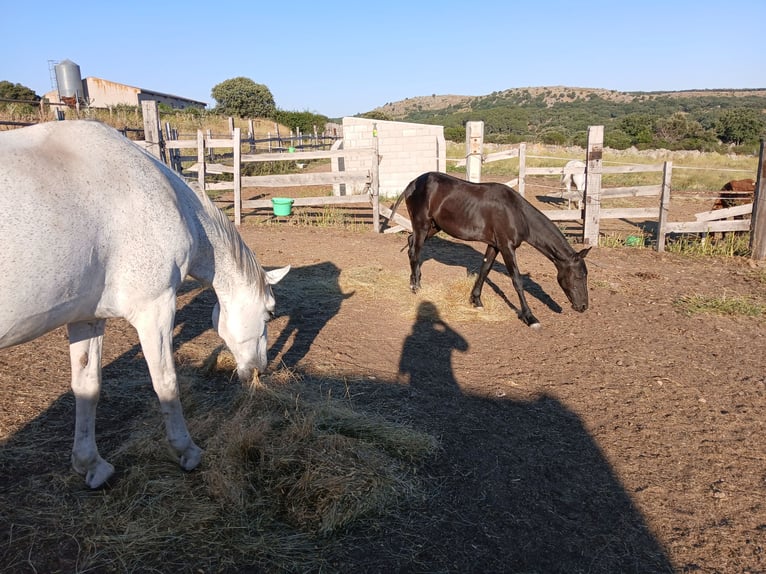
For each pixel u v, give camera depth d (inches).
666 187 343.9
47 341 169.3
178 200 100.0
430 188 236.2
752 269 314.2
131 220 88.5
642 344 198.5
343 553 91.2
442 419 139.1
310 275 268.7
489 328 211.8
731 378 171.9
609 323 220.1
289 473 107.7
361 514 99.9
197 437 118.3
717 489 115.3
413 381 161.3
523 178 385.1
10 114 690.8
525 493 111.7
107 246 86.0
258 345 125.7
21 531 90.4
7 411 125.7
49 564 84.4
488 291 257.1
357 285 251.0
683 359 185.9
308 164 903.1
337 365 167.6
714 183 703.7
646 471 121.3
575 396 157.1
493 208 216.4
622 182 712.4
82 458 100.3
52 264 76.7
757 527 103.8
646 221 488.4
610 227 458.0
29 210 74.2
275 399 131.6
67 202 79.2
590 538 99.5
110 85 1457.9
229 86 1857.8
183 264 99.4
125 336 178.7
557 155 1034.1
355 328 202.4
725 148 1403.8
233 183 398.3
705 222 348.8
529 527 101.4
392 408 142.3
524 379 167.5
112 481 104.0
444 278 273.9
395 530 97.7
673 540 99.8
